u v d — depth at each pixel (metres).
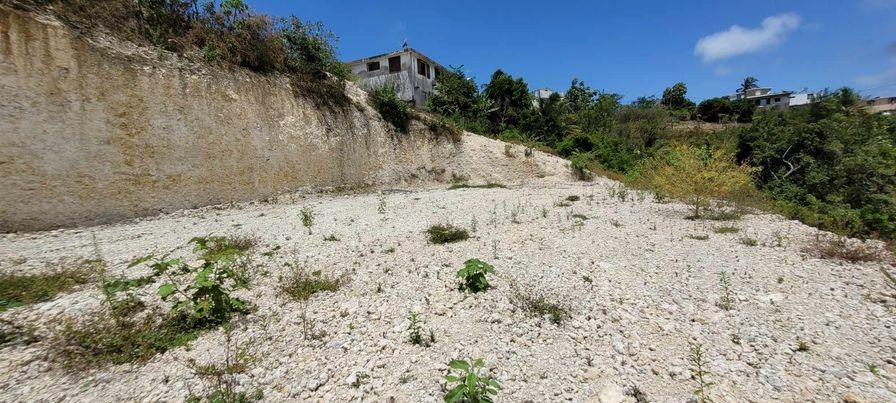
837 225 7.21
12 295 4.45
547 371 3.05
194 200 10.98
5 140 7.78
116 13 10.24
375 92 18.69
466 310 4.18
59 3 9.20
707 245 6.28
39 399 2.79
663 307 4.07
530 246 6.54
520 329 3.72
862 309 3.80
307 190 14.31
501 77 30.41
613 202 11.38
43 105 8.33
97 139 9.11
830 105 24.14
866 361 2.97
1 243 7.03
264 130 13.10
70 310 4.14
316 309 4.30
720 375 2.89
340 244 6.98
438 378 2.99
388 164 17.86
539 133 28.08
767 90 67.00
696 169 8.54
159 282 5.04
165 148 10.39
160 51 10.70
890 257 5.25
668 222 8.22
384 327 3.84
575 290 4.61
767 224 7.74
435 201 12.37
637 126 36.44
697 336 3.46
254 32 13.59
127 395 2.84
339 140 15.80
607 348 3.35
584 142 27.02
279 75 14.30
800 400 2.59
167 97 10.55
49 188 8.33
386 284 5.02
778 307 3.94
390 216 9.73
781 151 18.25
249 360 3.24
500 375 3.00
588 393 2.79
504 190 15.72
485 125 26.16
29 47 8.23
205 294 3.94
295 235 7.71
